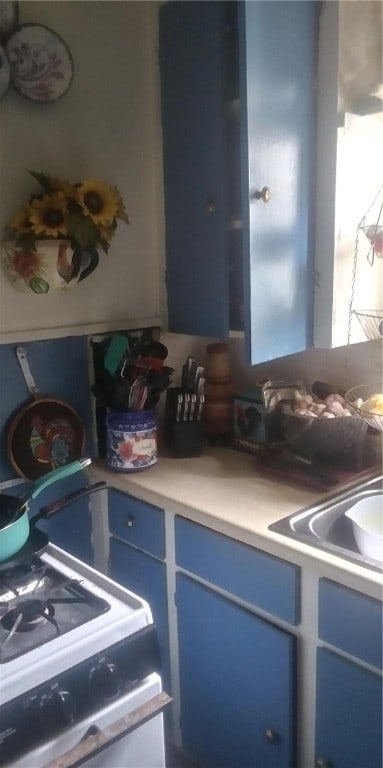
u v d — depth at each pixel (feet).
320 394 6.09
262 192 4.86
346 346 6.05
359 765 4.25
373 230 5.34
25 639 3.73
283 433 5.85
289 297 5.28
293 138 5.03
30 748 3.41
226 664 5.07
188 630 5.36
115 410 5.76
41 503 5.70
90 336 5.90
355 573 4.02
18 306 5.41
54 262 5.14
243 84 4.64
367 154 5.36
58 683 3.51
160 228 6.12
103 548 6.16
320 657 4.34
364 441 5.73
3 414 5.44
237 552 4.78
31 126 5.27
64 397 5.82
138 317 6.24
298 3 4.88
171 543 5.38
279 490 5.33
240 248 5.47
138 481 5.59
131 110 5.88
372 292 5.68
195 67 5.33
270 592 4.59
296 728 4.69
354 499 5.17
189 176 5.65
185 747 5.74
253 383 6.93
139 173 6.02
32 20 5.16
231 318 5.70
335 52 4.95
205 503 5.09
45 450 5.64
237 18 5.01
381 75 5.28
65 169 5.54
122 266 6.04
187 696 5.57
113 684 3.72
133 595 4.11
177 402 6.12
